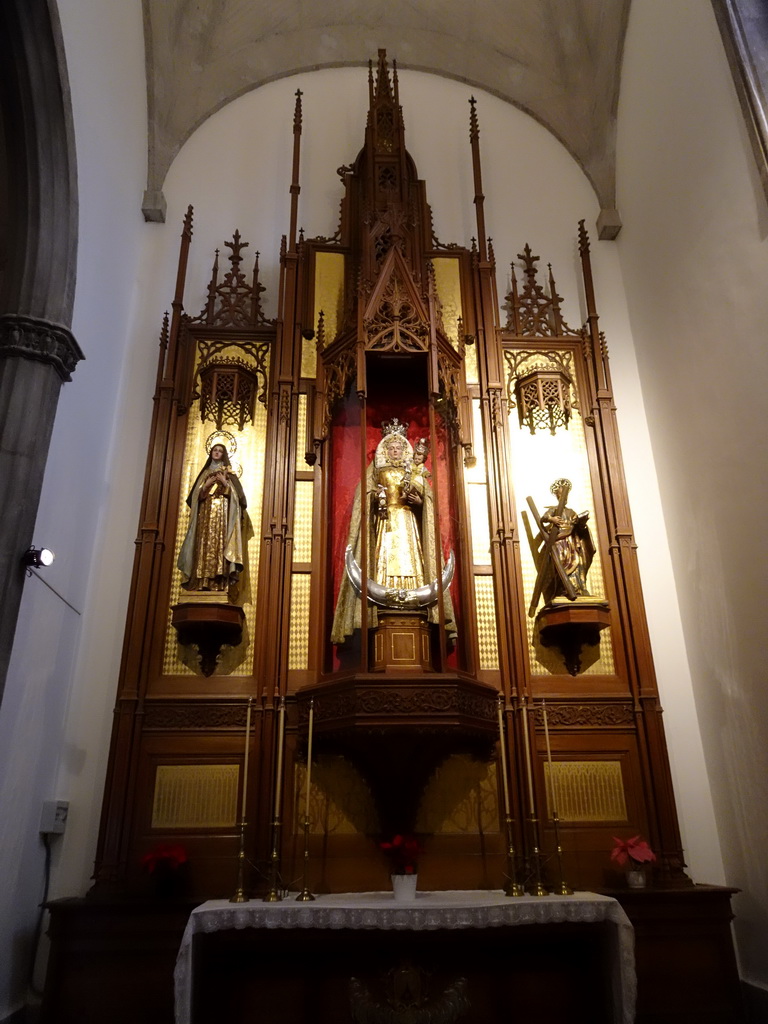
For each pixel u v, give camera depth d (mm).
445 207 9656
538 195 9812
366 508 6953
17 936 5902
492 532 7680
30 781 6145
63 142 6609
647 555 7934
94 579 7441
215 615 6969
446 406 8055
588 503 8039
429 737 6340
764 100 6398
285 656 7055
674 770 7172
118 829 6348
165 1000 5551
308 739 6309
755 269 6375
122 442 8023
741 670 6559
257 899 5957
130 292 8672
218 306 8828
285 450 7785
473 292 8805
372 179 8672
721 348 6930
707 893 6086
